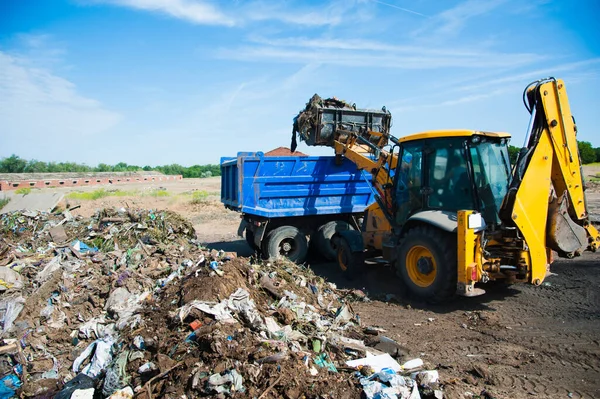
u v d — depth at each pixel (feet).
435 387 11.73
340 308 17.71
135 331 13.69
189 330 13.08
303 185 29.86
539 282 18.57
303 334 14.17
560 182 19.58
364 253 25.05
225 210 64.75
